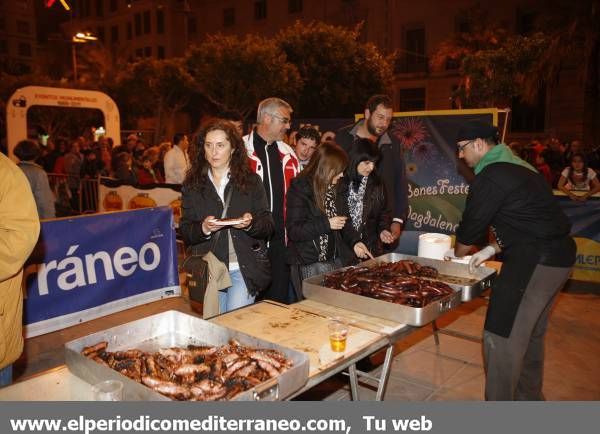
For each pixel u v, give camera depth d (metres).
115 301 5.02
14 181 2.06
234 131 3.02
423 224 6.14
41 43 58.38
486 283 3.09
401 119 6.07
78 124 29.78
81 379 1.91
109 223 4.91
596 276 6.29
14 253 2.04
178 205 7.55
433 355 4.35
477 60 21.28
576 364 4.14
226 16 40.91
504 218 2.70
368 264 3.40
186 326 2.26
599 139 18.31
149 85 26.83
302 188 3.35
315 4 35.44
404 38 32.00
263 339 2.05
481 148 2.87
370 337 2.29
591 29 17.70
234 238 3.06
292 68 22.95
